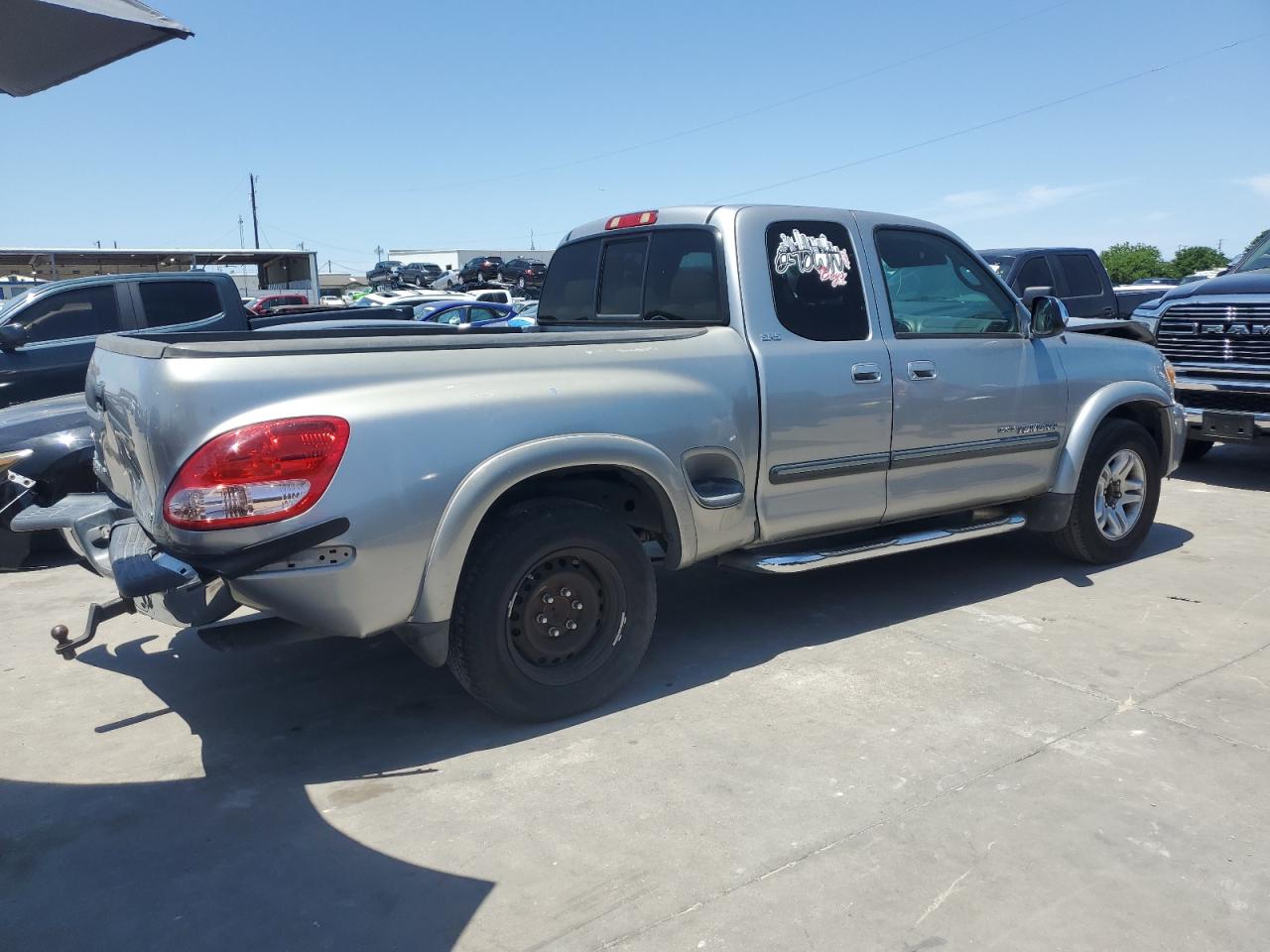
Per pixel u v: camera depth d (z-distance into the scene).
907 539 4.74
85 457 6.09
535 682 3.69
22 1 2.66
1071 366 5.36
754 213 4.36
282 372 3.15
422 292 31.81
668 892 2.71
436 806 3.19
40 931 2.60
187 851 2.96
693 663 4.35
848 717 3.77
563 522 3.62
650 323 4.68
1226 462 9.39
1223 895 2.67
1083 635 4.62
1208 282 8.41
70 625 5.13
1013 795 3.17
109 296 8.63
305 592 3.17
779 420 4.21
